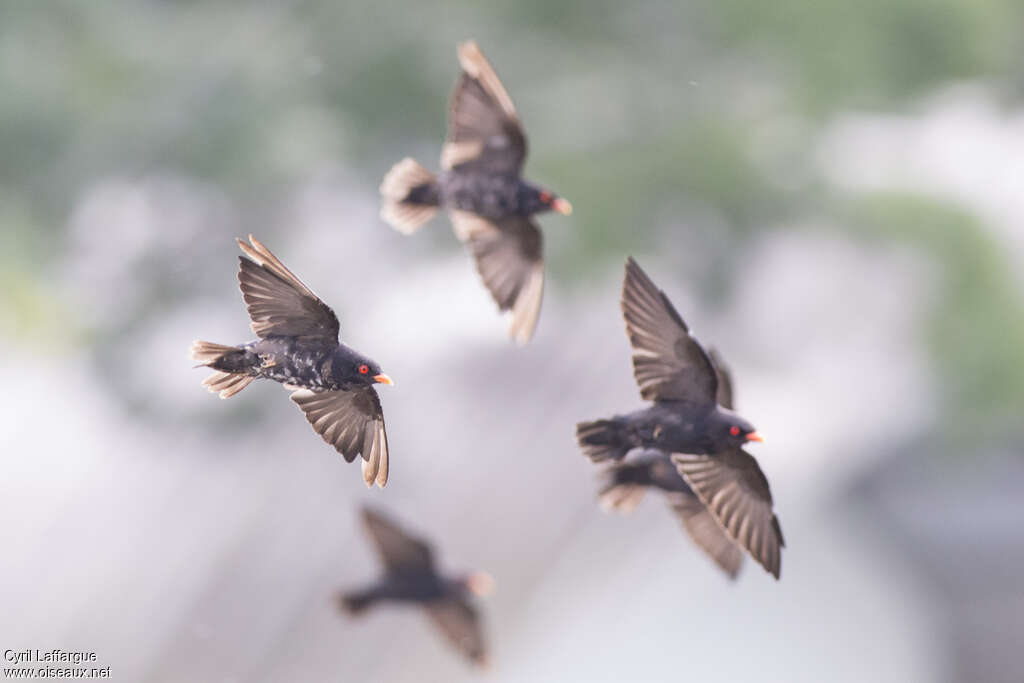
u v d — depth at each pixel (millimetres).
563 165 15602
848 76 15984
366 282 16547
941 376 17312
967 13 15750
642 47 16281
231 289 15789
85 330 15883
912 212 16688
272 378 5852
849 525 17312
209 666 14539
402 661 14320
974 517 17594
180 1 15961
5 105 14469
